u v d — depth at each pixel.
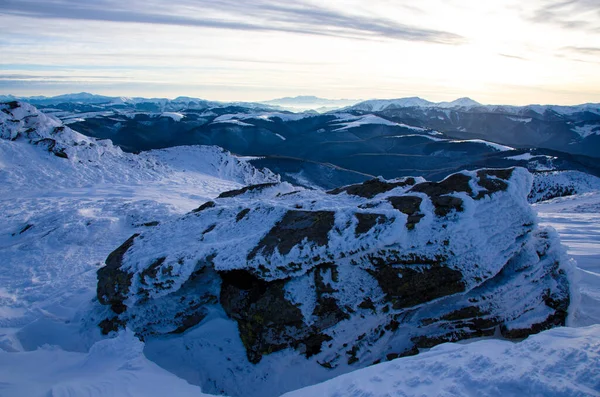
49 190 22.59
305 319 6.40
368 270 6.59
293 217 7.51
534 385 3.56
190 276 7.55
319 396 4.49
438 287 6.34
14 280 10.87
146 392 4.96
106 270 8.09
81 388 4.76
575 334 4.55
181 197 22.95
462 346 4.96
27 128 29.33
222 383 6.38
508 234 6.65
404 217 6.45
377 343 6.49
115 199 20.44
